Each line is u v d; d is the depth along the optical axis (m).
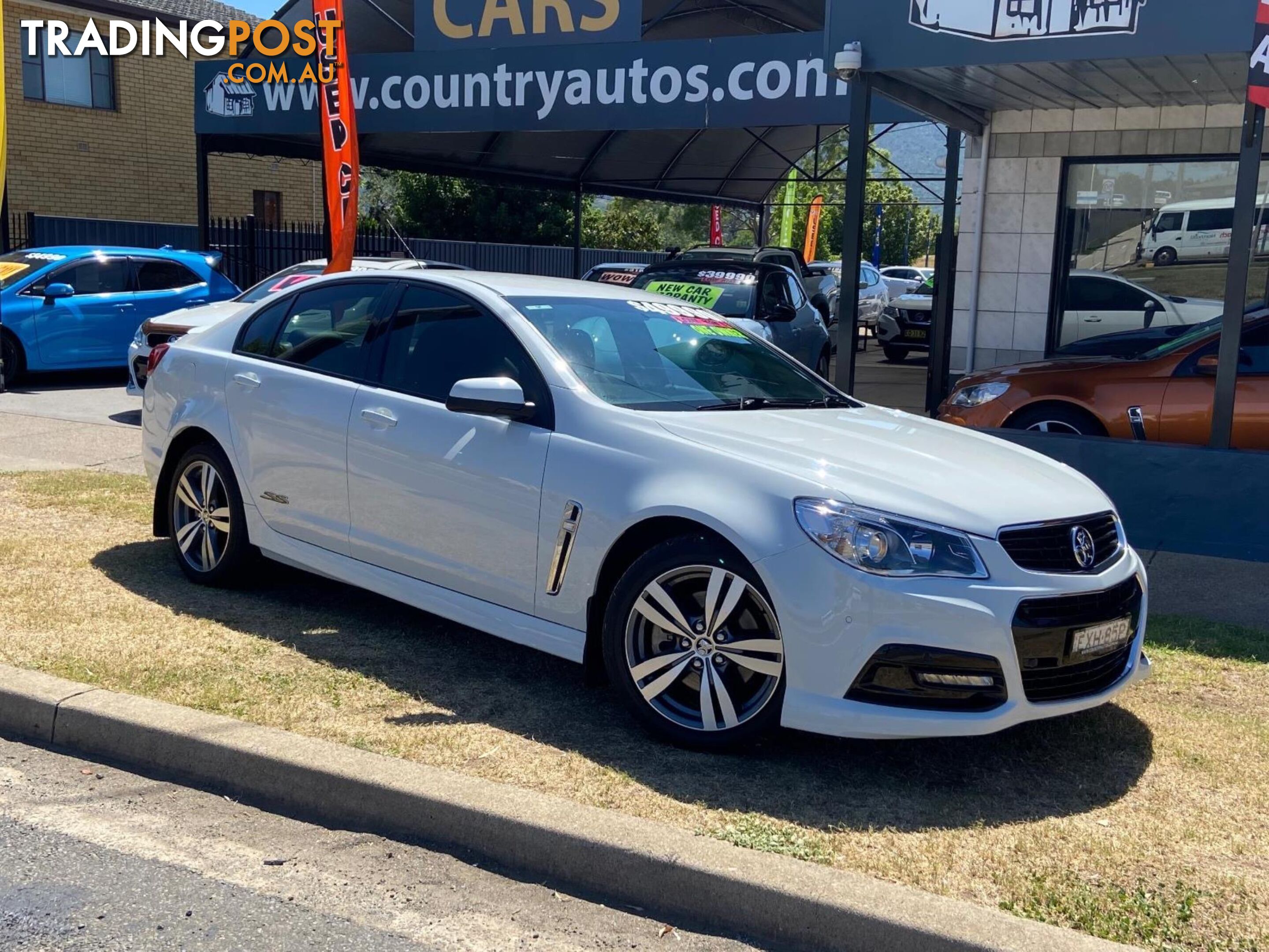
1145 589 4.64
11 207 21.38
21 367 14.55
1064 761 4.37
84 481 8.56
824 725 4.02
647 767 4.20
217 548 6.04
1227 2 6.76
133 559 6.60
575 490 4.55
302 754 4.05
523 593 4.74
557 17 12.34
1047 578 4.10
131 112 23.31
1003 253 12.54
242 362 5.96
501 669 5.14
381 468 5.20
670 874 3.46
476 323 5.20
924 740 4.53
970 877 3.51
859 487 4.14
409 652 5.29
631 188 23.77
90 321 15.00
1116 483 7.48
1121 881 3.50
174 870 3.61
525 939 3.30
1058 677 4.15
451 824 3.76
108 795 4.08
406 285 5.54
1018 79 9.03
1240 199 6.88
